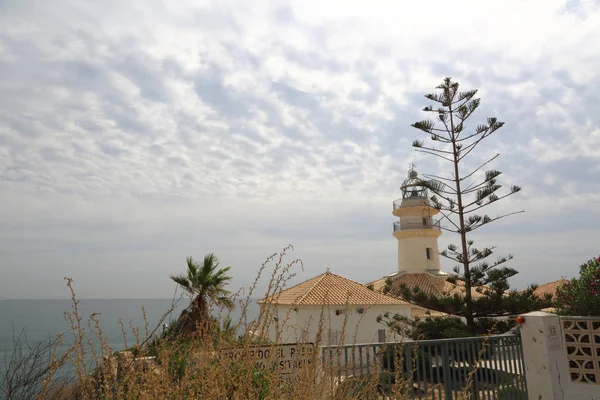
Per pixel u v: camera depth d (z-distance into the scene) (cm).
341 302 2402
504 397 758
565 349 749
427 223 3456
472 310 1764
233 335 360
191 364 333
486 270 1859
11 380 311
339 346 409
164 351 315
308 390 329
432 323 1794
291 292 2767
